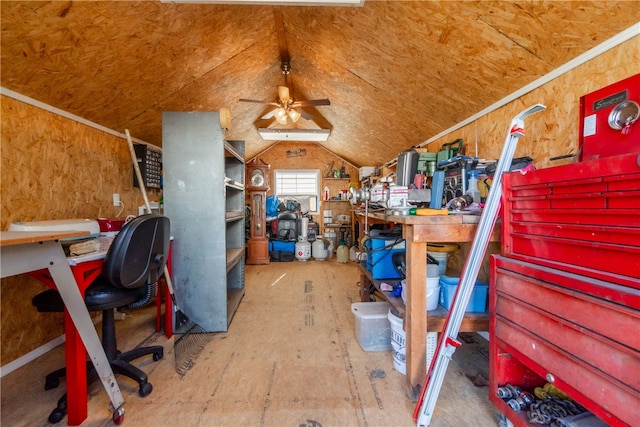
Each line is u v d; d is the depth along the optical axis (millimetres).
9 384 1567
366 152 4871
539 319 993
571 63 1433
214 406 1377
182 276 2199
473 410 1344
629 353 722
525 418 1088
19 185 1745
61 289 1158
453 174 1860
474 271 1249
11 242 885
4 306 1684
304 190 6047
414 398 1407
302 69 3209
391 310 1791
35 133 1846
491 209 1239
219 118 2182
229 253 2852
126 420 1283
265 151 5996
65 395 1319
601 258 833
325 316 2543
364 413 1325
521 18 1375
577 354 850
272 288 3424
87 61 1796
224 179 2227
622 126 936
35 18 1422
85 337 1203
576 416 1017
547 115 1603
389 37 1972
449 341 1216
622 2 1110
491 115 2057
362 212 3078
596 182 828
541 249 1044
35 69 1658
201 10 1921
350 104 3422
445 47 1780
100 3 1510
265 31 2525
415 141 3367
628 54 1198
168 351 1924
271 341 2061
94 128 2367
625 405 727
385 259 2045
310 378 1601
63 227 1657
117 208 2635
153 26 1824
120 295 1467
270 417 1302
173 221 2197
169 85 2496
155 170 3057
